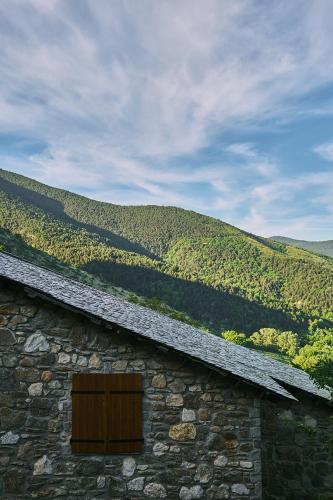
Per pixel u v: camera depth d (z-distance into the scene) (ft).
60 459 33.22
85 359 34.30
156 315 61.11
